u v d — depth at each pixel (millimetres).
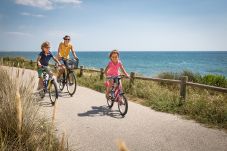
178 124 6004
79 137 4949
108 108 7492
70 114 6637
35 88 10234
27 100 4246
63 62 9656
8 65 6578
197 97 7941
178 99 7707
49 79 7848
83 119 6223
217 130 5602
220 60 123812
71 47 9711
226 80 12227
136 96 9508
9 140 3295
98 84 11469
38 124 4145
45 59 8133
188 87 10750
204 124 6031
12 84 4781
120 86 6930
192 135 5242
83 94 9711
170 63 96750
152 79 9266
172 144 4746
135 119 6371
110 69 7227
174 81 8055
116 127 5684
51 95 7777
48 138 3309
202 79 13023
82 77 14500
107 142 4754
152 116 6691
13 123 3555
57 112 6750
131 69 54562
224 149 4551
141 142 4820
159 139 4988
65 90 10547
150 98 8672
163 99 8062
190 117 6609
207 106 6855
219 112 6359
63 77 9961
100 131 5367
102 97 9188
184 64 87000
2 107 3914
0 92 4723
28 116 3883
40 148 3184
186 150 4484
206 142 4871
